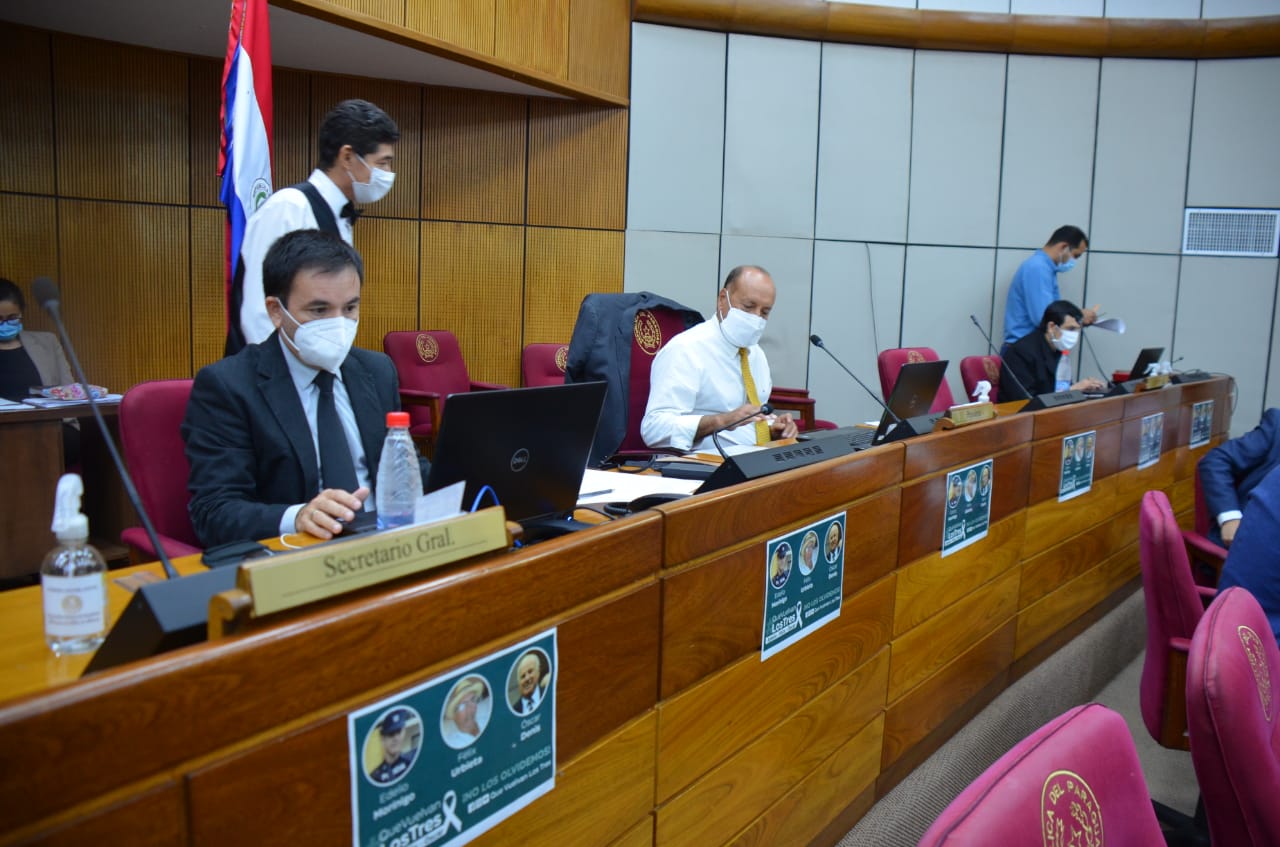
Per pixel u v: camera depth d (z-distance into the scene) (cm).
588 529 116
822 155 584
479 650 97
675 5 536
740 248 577
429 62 448
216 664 72
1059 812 73
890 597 195
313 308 162
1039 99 600
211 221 448
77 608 100
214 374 166
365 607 84
